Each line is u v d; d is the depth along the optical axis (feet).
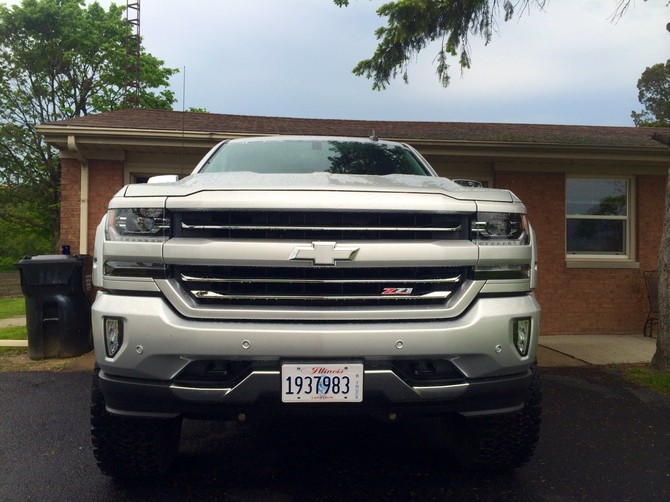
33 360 22.26
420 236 9.02
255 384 8.38
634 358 23.71
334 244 8.62
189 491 10.20
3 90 96.68
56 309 22.53
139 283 8.68
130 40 99.30
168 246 8.61
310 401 8.44
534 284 9.73
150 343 8.43
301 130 30.48
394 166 13.16
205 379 8.54
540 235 29.99
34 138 97.50
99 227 9.81
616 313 30.27
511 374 9.11
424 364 8.75
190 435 13.53
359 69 28.58
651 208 30.58
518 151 27.94
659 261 21.33
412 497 10.00
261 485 10.50
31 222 101.14
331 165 12.92
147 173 28.22
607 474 11.24
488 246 9.05
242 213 8.77
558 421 15.06
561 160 28.84
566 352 25.02
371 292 8.89
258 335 8.34
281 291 8.79
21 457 11.89
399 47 27.63
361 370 8.46
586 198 30.89
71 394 17.24
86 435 13.33
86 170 27.37
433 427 14.21
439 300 8.95
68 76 98.58
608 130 35.91
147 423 9.68
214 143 26.55
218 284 8.79
